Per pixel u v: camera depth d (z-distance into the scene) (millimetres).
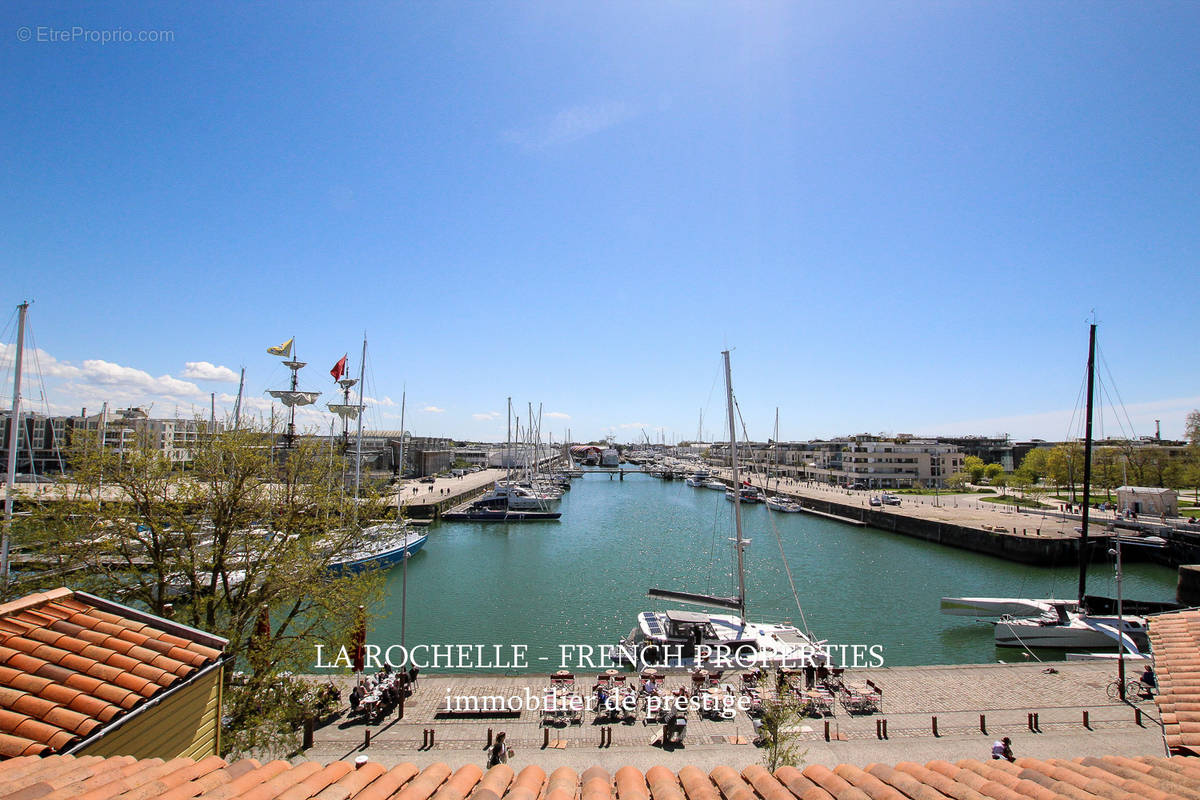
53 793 6805
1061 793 8320
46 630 10711
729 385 40906
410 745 22297
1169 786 8477
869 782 8875
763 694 26078
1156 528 70812
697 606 49125
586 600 51281
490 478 170500
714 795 8680
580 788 8883
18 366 30344
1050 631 38750
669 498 148000
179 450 23031
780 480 177875
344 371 69625
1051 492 122000
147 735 9922
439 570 63219
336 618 24812
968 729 23734
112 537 21047
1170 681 13820
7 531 21281
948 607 46219
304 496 25062
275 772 8391
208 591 23359
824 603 50625
